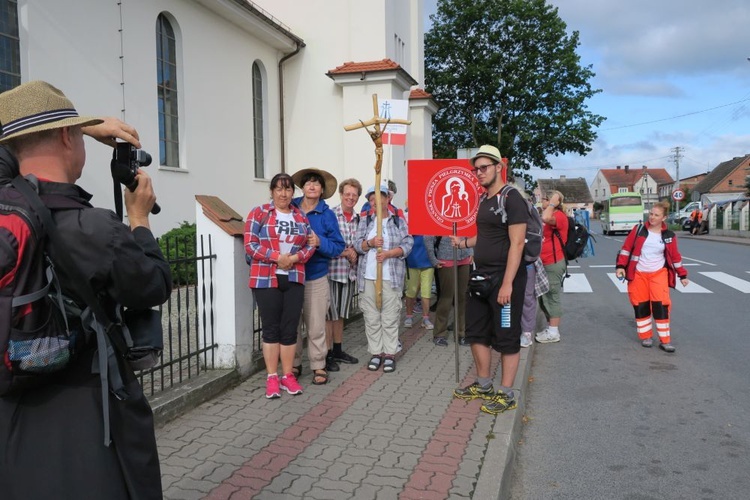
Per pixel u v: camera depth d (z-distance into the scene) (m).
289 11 17.23
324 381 5.46
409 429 4.31
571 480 3.89
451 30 30.25
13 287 1.60
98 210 1.74
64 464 1.68
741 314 9.61
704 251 22.64
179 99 12.52
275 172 16.83
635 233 7.53
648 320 7.57
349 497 3.26
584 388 5.93
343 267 6.11
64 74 9.38
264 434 4.20
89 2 9.84
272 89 16.64
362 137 16.05
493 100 30.61
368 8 16.72
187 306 4.90
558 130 29.50
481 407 4.70
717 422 4.89
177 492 3.30
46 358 1.60
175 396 4.55
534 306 6.86
